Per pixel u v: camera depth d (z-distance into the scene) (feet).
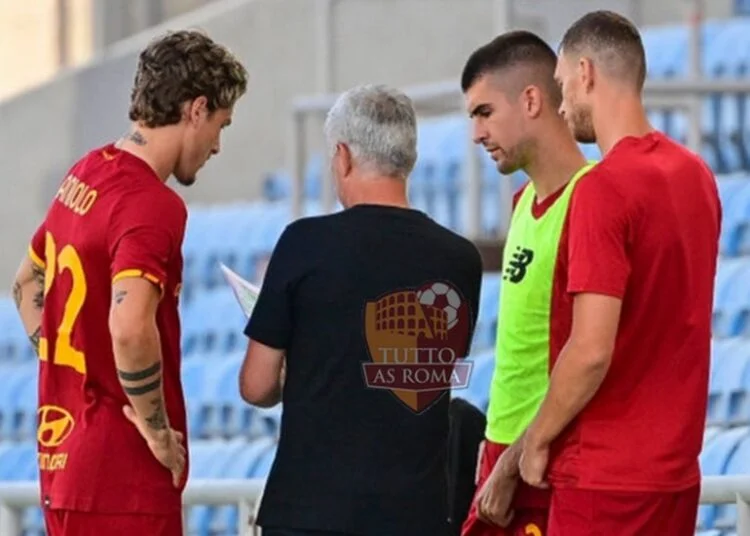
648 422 40.63
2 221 163.73
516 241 44.75
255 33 162.20
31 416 129.39
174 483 41.60
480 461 46.39
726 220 110.93
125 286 39.81
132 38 180.96
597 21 42.11
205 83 41.32
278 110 161.68
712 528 60.13
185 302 149.48
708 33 134.31
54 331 41.68
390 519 40.65
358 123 41.81
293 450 41.11
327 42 130.00
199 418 114.93
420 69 155.43
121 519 40.96
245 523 53.52
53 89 163.12
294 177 111.96
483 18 153.58
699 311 41.27
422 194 139.85
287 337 41.39
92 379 41.22
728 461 67.31
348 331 40.98
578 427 40.86
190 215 153.07
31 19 186.70
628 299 40.65
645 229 40.40
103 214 40.73
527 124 44.52
